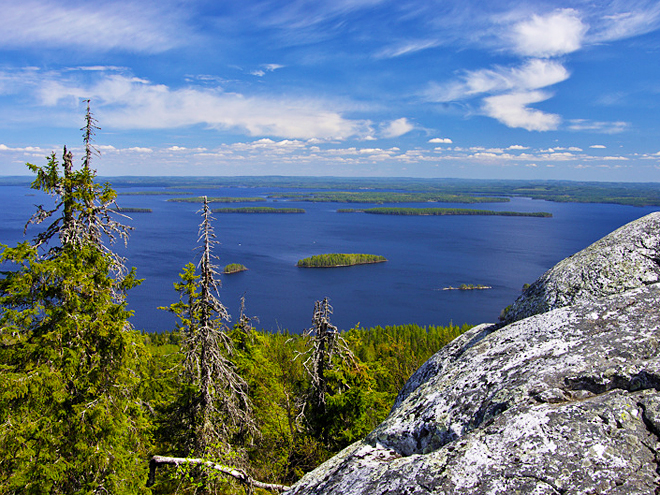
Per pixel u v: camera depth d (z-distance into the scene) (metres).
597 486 3.64
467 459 4.33
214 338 16.08
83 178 12.16
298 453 17.66
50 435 10.81
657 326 5.29
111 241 13.22
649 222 7.48
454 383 6.07
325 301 19.75
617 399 4.40
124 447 12.71
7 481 10.30
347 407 18.30
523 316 7.55
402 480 4.52
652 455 3.80
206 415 15.62
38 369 10.79
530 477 3.88
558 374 5.05
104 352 12.28
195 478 13.60
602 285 6.81
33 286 11.40
